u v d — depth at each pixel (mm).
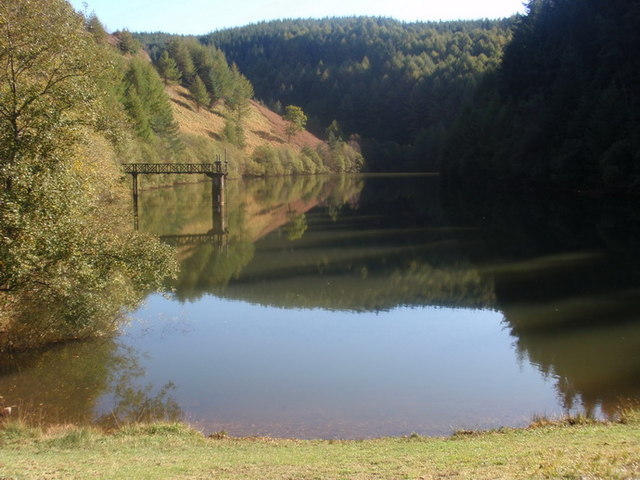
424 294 24438
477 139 81188
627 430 10266
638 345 17312
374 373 15617
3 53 14125
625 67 59688
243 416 12820
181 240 39531
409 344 18141
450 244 36938
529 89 77562
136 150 68375
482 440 10273
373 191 84250
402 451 9484
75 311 16734
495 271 28469
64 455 9367
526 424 12156
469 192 75125
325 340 18609
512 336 18625
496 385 14609
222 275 28562
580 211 49250
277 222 49406
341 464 8398
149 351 17375
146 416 12781
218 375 15484
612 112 55344
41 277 14383
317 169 140625
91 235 15500
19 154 13664
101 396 13977
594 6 68562
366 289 25500
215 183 56000
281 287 26000
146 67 94625
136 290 20344
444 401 13633
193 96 139375
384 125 186500
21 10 14312
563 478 6180
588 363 15953
